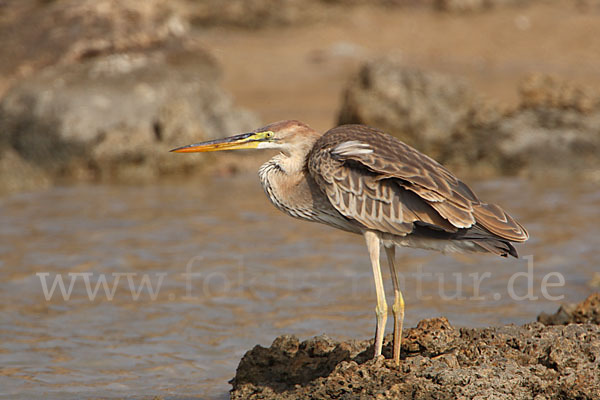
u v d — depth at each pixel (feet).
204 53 86.17
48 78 78.07
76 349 33.71
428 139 73.20
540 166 69.05
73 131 73.46
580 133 69.41
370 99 75.72
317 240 48.78
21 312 37.76
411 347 26.78
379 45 125.90
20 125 74.95
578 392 23.02
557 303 38.01
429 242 25.90
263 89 104.06
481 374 23.75
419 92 75.25
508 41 121.60
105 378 31.01
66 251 46.75
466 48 121.29
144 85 77.92
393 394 23.22
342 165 26.12
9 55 84.84
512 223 24.91
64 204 58.70
